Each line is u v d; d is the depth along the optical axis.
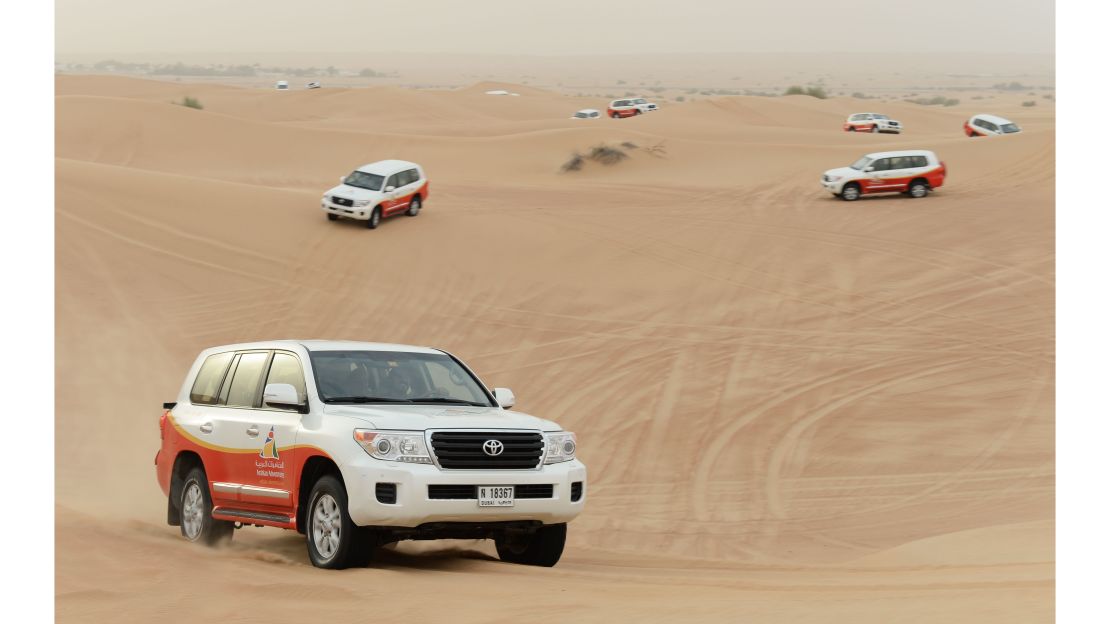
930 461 28.06
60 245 43.28
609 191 69.94
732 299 42.06
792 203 60.94
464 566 12.25
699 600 10.08
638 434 29.78
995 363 35.50
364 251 46.56
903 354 36.38
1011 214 54.47
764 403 32.22
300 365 12.94
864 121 105.69
